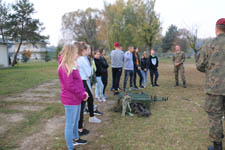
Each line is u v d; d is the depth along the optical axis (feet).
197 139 9.41
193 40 41.42
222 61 7.39
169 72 43.98
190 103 15.92
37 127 11.47
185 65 75.31
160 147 8.68
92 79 13.33
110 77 35.68
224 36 7.60
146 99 13.74
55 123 12.15
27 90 23.39
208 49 7.84
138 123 11.62
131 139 9.53
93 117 11.97
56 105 16.29
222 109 7.74
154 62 23.90
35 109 15.15
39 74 41.34
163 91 20.95
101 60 16.69
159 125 11.23
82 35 124.88
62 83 7.28
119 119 12.44
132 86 23.68
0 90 23.04
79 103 7.70
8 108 15.40
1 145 9.21
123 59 20.44
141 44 81.35
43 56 146.51
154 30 73.92
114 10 97.19
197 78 32.96
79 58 10.50
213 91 7.52
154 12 74.74
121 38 94.12
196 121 11.78
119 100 14.49
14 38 76.48
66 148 8.85
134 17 89.86
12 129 11.16
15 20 74.43
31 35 78.89
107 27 102.01
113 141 9.36
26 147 9.00
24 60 109.50
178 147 8.66
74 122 7.86
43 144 9.29
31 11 76.54
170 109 14.32
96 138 9.78
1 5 72.18
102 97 17.20
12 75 38.93
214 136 7.73
